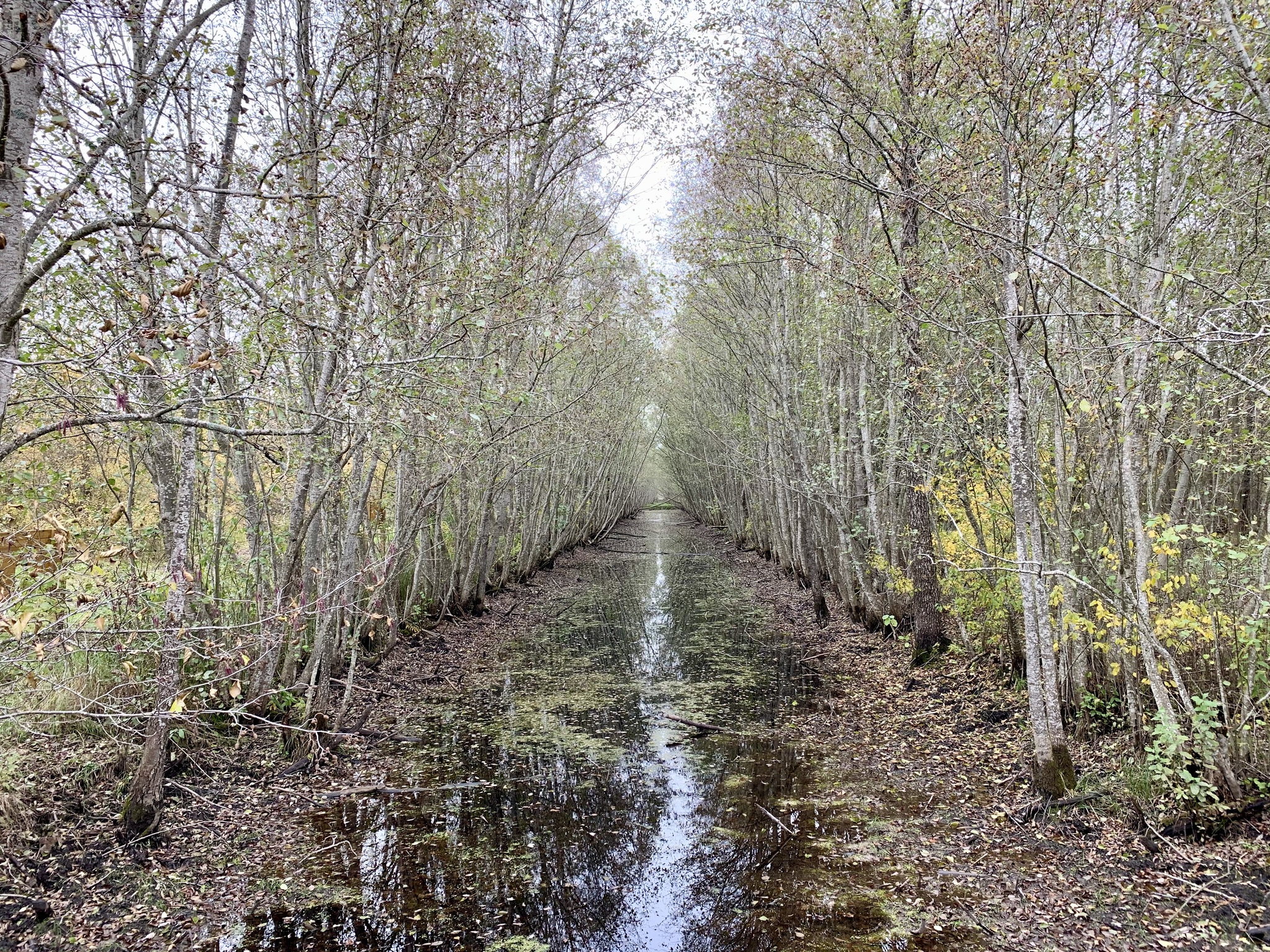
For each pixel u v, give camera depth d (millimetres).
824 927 5645
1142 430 7383
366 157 7559
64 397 4359
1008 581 9828
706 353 26703
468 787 8500
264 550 10492
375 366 6152
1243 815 6184
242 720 9320
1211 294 6504
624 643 16422
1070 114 7027
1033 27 7086
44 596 5027
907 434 12602
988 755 8625
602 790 8414
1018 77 7043
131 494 8430
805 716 11070
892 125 11250
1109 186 7852
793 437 17109
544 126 12797
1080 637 8367
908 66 8914
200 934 5570
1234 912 5320
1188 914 5422
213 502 10625
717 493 43156
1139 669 7758
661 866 6680
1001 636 10984
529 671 14000
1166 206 6988
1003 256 7234
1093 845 6438
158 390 6086
